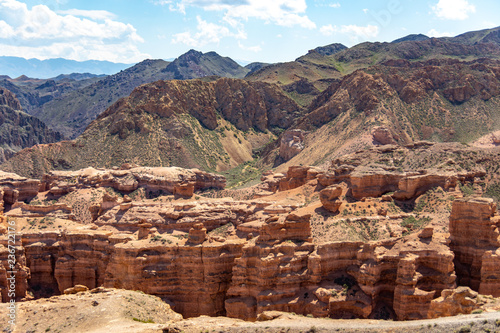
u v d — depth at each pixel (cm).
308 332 8319
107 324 9075
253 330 8544
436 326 7762
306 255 11169
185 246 12206
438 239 10844
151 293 12025
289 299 10831
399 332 7888
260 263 11050
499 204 13225
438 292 10312
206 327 8769
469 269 10756
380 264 10575
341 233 11644
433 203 12975
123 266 12206
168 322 9538
